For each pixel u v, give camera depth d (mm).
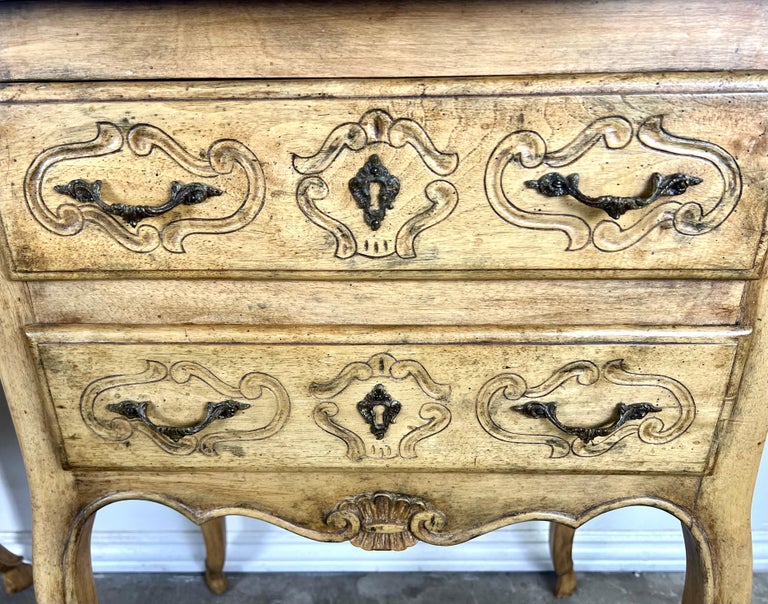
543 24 506
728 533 682
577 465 662
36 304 609
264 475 686
